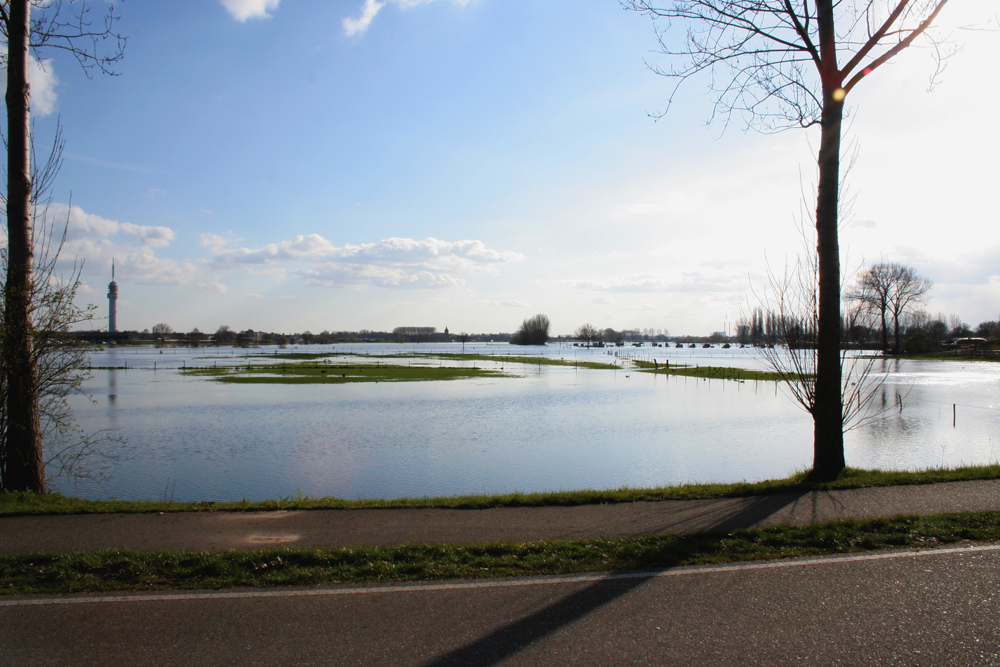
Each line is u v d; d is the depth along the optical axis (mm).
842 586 5234
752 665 3910
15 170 9633
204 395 44344
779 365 12586
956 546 6281
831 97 10523
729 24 11031
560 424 28844
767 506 8148
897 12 9836
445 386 53062
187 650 4188
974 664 3934
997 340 98250
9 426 9609
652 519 7613
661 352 174500
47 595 5195
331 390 48719
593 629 4445
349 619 4664
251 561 5922
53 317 9898
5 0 9781
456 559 6016
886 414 30172
